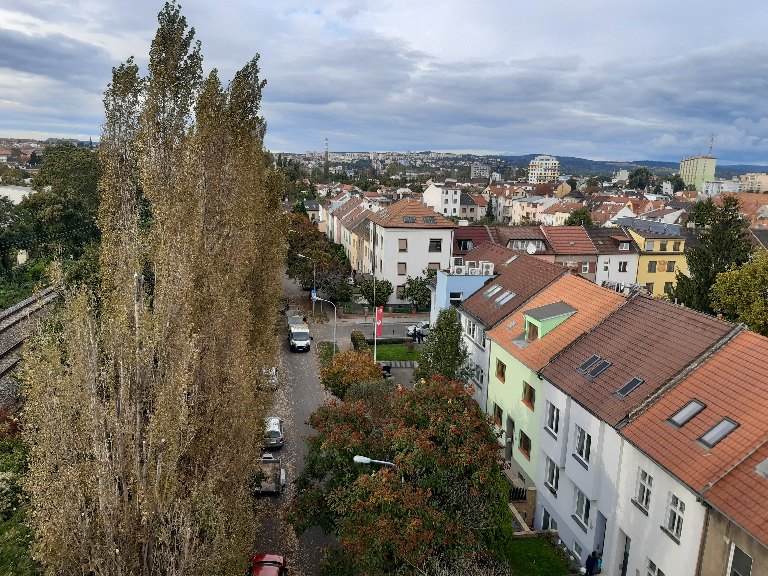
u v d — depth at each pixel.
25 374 16.19
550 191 188.75
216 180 26.12
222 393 21.50
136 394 16.88
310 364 48.66
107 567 15.27
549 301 31.69
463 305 38.31
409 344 53.50
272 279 35.94
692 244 67.94
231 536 18.61
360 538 18.23
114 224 24.17
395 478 18.92
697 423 18.27
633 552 19.58
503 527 19.89
